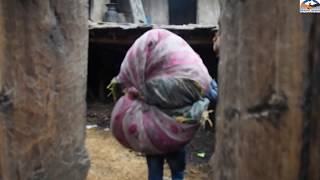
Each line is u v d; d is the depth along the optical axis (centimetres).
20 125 211
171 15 1446
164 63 323
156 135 328
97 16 1088
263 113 127
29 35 211
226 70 144
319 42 111
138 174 473
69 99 252
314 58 112
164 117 326
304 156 118
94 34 649
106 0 1145
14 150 210
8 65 201
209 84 334
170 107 325
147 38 331
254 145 131
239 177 139
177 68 322
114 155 535
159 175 359
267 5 121
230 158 145
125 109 337
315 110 114
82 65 267
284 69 119
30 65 213
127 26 623
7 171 206
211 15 1281
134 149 348
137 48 333
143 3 1316
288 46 117
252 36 127
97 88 876
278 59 120
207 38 562
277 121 122
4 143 203
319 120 113
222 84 148
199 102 326
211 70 671
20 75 208
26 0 206
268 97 124
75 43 253
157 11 1323
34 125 221
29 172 222
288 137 120
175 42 331
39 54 219
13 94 205
